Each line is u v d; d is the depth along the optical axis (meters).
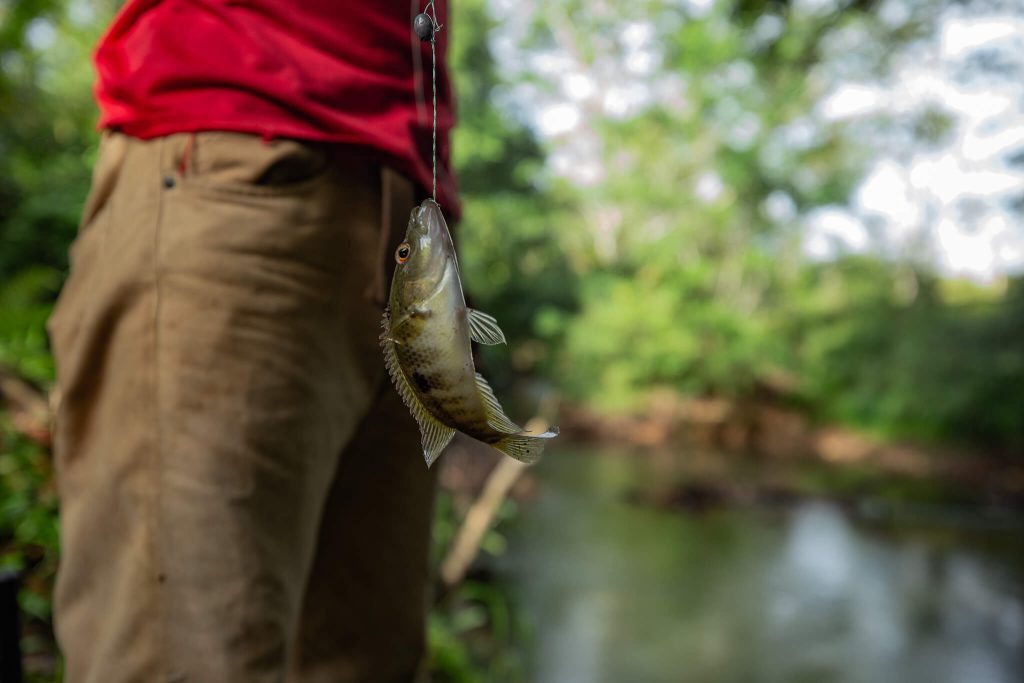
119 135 1.23
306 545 1.19
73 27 5.78
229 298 1.11
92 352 1.15
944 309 17.91
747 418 17.73
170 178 1.14
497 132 16.05
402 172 1.26
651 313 18.09
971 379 16.06
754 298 20.80
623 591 6.09
